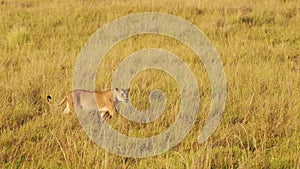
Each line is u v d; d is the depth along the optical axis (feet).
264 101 65.98
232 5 147.33
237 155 51.65
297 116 62.08
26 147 53.26
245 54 99.40
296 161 49.01
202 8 145.18
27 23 129.08
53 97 69.56
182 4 149.69
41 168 49.26
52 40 111.86
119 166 48.88
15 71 84.48
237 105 66.64
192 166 46.14
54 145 54.65
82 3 156.87
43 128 58.59
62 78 79.97
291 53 101.60
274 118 60.59
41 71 82.02
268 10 142.00
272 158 49.90
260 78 77.92
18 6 152.15
